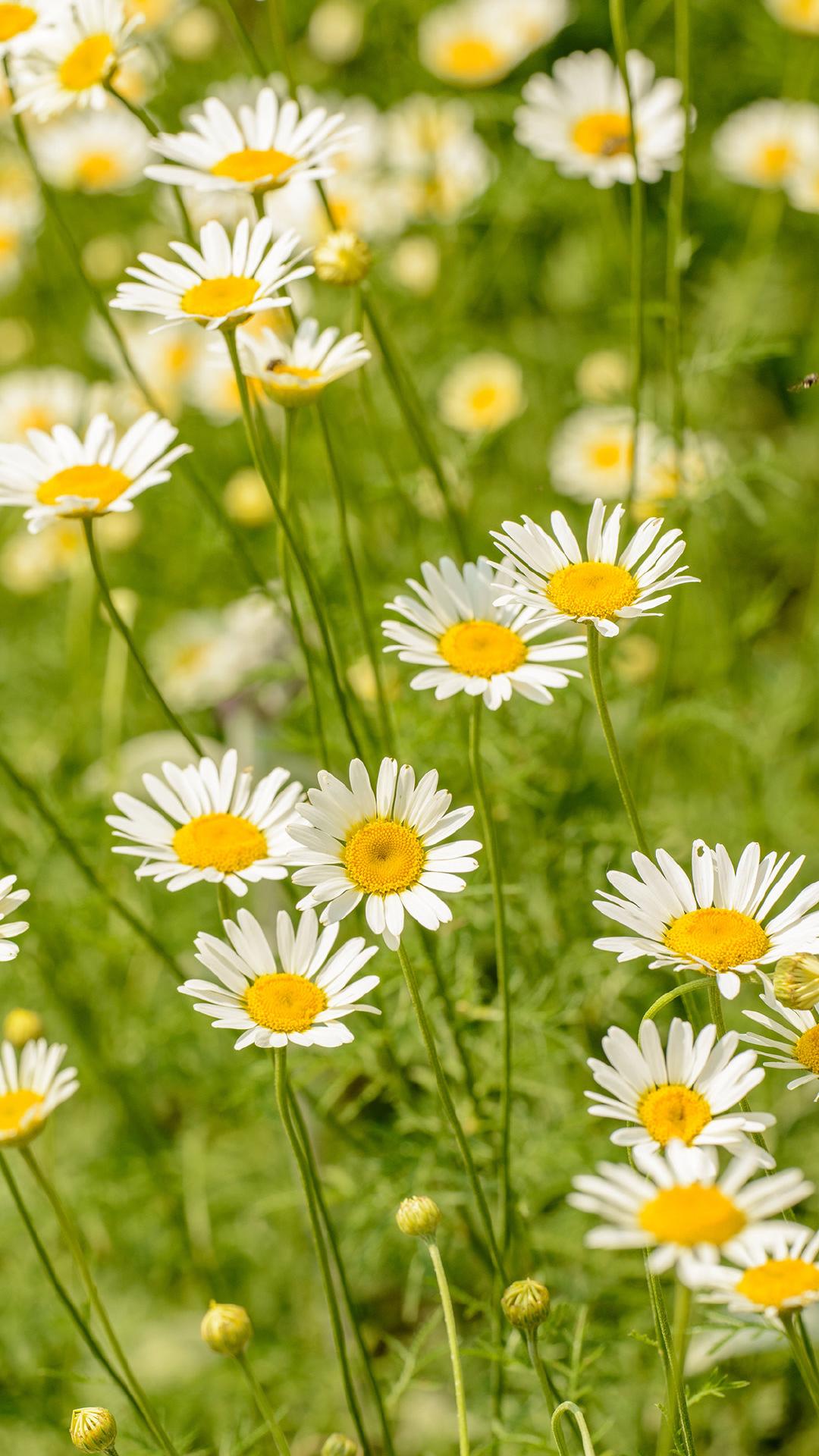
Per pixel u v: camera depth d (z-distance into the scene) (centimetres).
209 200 136
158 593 186
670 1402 105
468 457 139
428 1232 110
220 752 148
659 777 154
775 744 152
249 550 160
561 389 196
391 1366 128
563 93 140
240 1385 129
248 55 125
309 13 219
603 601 111
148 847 114
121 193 196
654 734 135
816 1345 117
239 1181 136
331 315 184
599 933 130
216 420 170
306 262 158
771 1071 131
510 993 126
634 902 110
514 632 115
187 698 163
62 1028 140
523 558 112
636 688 149
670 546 112
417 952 125
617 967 129
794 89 190
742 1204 103
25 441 180
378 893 111
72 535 179
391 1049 125
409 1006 125
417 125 184
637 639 153
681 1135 107
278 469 163
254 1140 138
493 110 192
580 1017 129
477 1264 126
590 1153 128
